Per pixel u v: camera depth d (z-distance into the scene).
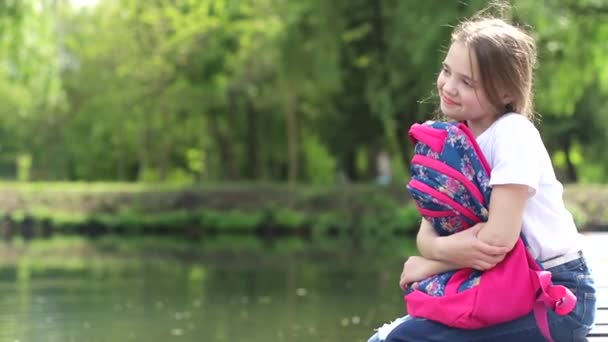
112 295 12.53
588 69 21.12
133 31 31.02
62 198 30.70
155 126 34.41
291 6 26.56
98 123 35.75
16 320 10.27
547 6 19.30
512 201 2.77
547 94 20.55
